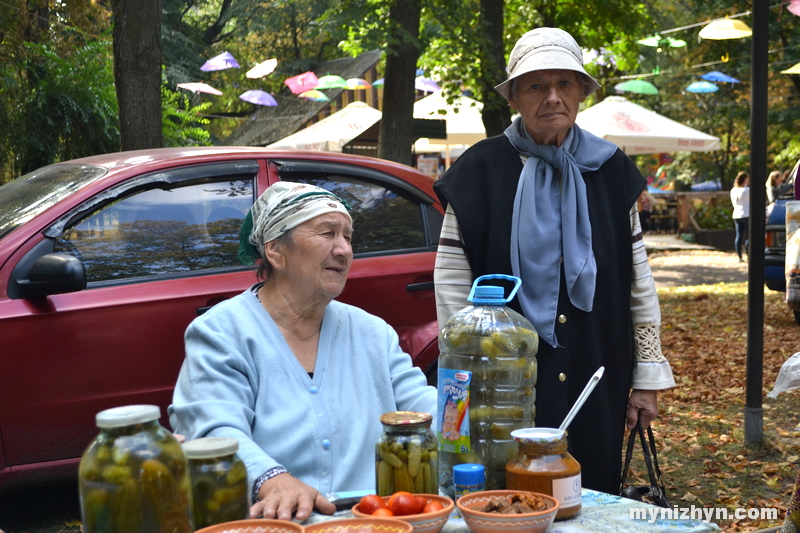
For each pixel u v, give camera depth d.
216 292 3.97
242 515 1.65
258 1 32.38
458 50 10.98
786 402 6.53
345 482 2.25
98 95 13.51
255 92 17.42
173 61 28.61
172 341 3.85
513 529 1.60
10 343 3.52
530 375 2.04
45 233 3.74
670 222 27.34
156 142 7.23
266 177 4.30
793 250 3.09
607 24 15.02
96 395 3.68
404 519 1.60
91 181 3.95
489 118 12.06
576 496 1.81
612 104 14.96
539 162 2.78
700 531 1.73
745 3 21.48
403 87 9.95
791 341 9.21
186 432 2.18
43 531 3.90
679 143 14.49
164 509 1.42
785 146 27.22
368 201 4.50
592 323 2.71
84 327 3.67
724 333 9.91
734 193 18.31
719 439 5.59
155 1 7.12
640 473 4.93
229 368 2.25
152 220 4.01
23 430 3.55
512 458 1.87
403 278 4.37
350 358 2.41
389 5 9.81
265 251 2.36
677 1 25.14
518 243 2.71
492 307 2.08
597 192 2.78
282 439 2.22
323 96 17.38
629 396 2.93
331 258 2.33
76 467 3.67
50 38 16.11
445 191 2.78
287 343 2.37
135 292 3.82
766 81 5.15
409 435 1.86
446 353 2.07
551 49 2.62
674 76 28.38
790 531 2.19
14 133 13.12
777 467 4.94
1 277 3.60
